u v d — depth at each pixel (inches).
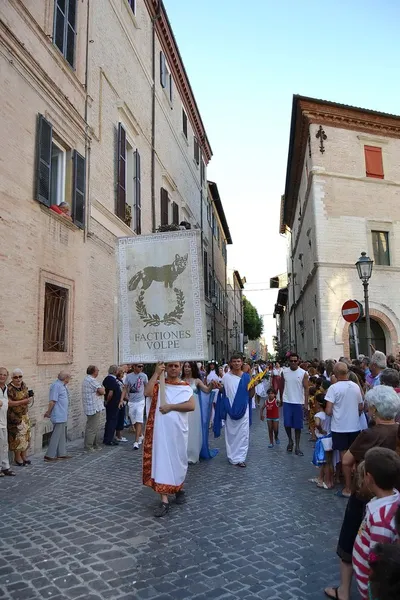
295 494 254.1
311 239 881.5
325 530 198.7
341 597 139.9
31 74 380.2
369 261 496.7
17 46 359.6
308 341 1010.1
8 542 184.2
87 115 491.8
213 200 1438.2
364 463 120.8
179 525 203.3
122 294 235.6
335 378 269.3
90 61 509.7
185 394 228.4
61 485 271.0
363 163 859.4
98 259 508.1
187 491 259.6
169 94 878.4
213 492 257.3
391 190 868.6
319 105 847.1
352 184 849.5
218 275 1550.2
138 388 400.5
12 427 319.0
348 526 140.9
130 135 648.4
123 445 405.4
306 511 224.2
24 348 357.1
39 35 397.1
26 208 367.9
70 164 455.2
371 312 815.7
